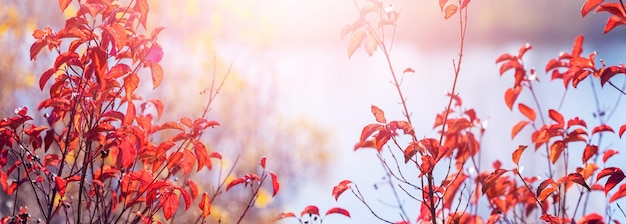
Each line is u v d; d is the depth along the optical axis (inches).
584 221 145.6
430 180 124.8
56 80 122.7
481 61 1289.4
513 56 158.1
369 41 127.4
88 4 114.9
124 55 120.0
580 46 151.6
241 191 317.1
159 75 119.6
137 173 124.2
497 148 404.5
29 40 318.7
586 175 150.9
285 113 466.6
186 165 127.5
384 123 122.0
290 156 400.2
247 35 369.4
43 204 227.8
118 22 117.6
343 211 144.5
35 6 326.6
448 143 150.3
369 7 126.2
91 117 119.9
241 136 356.5
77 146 181.8
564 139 148.0
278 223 308.0
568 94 655.8
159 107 144.9
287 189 378.6
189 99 329.7
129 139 126.6
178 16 332.2
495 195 154.7
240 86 343.3
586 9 117.7
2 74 294.4
